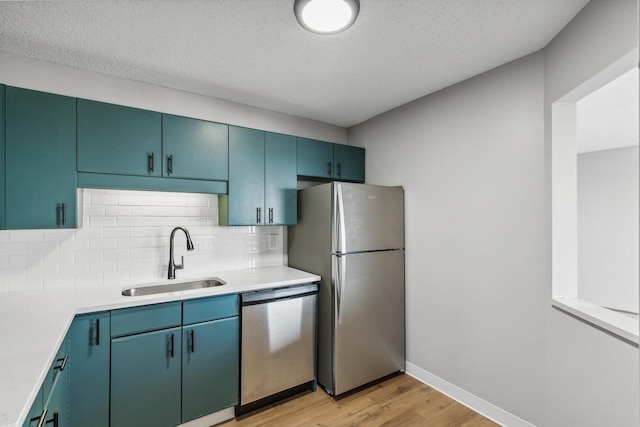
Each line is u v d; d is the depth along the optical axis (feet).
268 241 9.63
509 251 6.63
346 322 7.89
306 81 7.54
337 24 5.20
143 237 7.73
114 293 6.36
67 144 6.08
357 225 8.13
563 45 5.43
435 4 4.79
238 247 9.12
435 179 8.20
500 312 6.79
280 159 8.71
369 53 6.25
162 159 7.02
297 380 7.76
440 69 6.93
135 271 7.63
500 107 6.80
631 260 15.38
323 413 7.14
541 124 6.13
